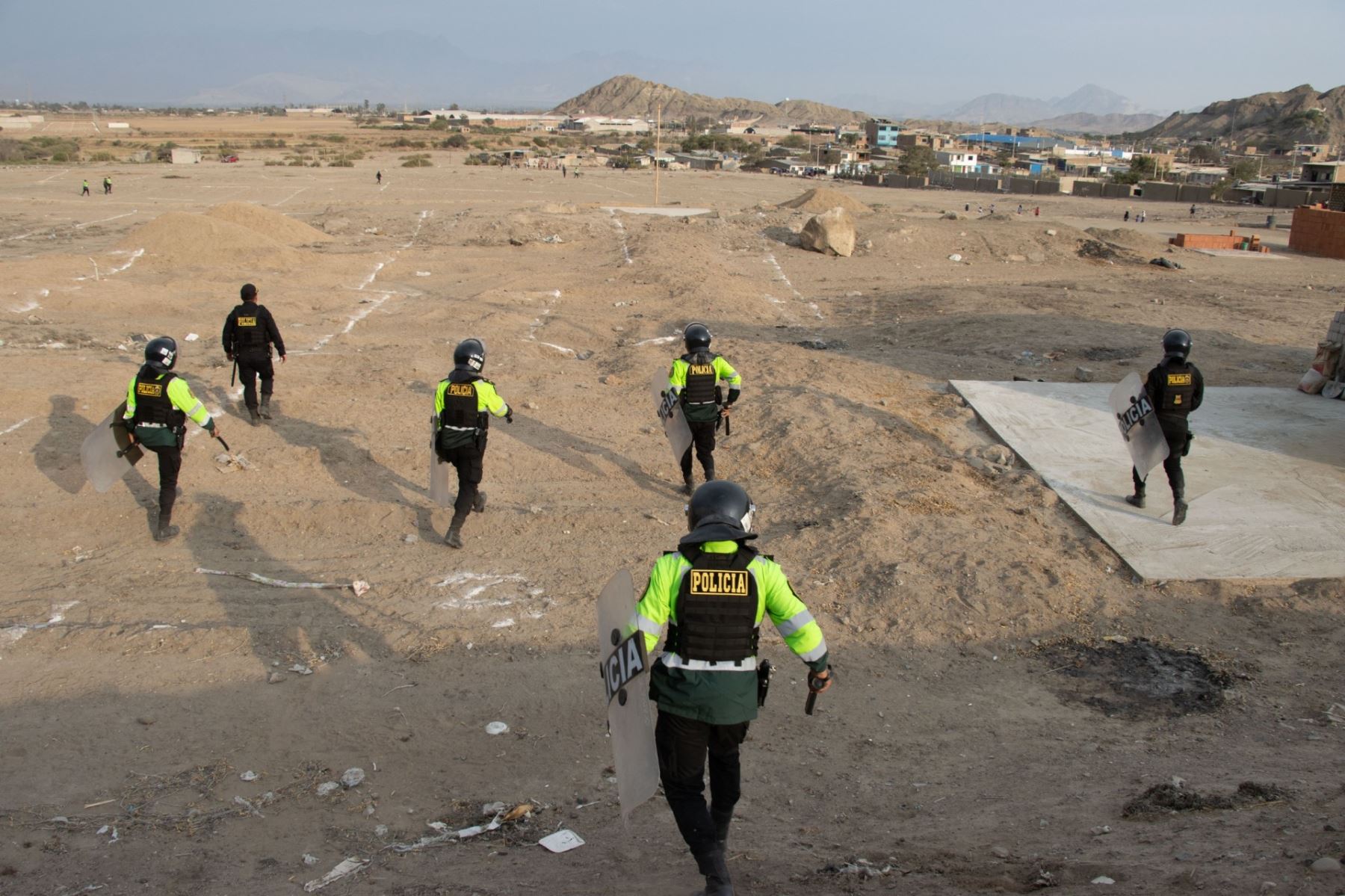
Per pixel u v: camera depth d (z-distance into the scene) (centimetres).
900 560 766
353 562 790
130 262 2347
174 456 799
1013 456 1020
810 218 3108
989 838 424
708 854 350
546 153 13838
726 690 347
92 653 636
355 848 440
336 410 1145
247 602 715
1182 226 5309
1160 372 819
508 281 2286
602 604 369
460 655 653
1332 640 672
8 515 834
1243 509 881
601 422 1140
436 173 8475
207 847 436
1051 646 670
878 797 488
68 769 508
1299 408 1210
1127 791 473
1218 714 577
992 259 3073
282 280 2241
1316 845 371
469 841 448
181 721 563
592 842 443
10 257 2566
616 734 351
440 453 796
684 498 935
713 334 1745
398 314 1861
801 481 959
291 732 557
